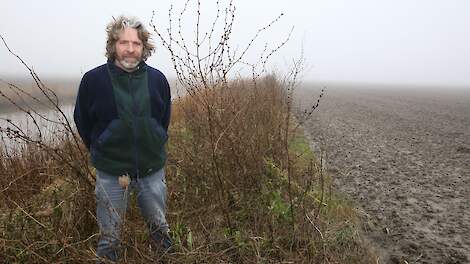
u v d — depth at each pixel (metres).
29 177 3.96
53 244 3.06
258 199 4.15
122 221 2.92
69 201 3.45
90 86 2.76
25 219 3.23
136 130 2.80
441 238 4.50
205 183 4.12
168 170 4.71
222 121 4.14
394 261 3.94
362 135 12.06
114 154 2.82
